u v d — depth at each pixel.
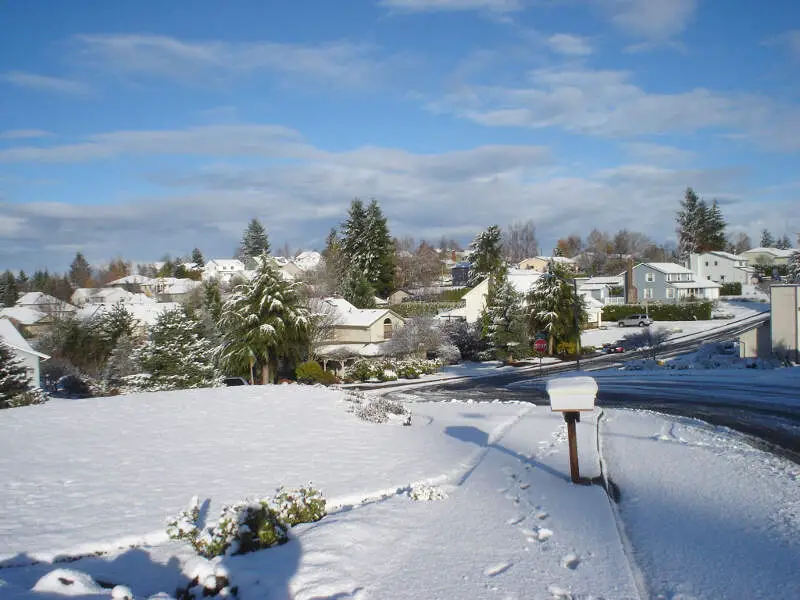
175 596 6.30
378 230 82.62
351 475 11.51
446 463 12.67
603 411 21.45
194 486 10.65
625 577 6.60
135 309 65.56
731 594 6.36
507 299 53.81
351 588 6.22
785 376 29.78
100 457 12.84
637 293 83.81
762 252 114.62
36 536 8.05
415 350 51.31
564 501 9.69
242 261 127.62
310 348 48.12
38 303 85.25
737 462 12.78
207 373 39.25
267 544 7.36
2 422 16.47
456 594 6.11
